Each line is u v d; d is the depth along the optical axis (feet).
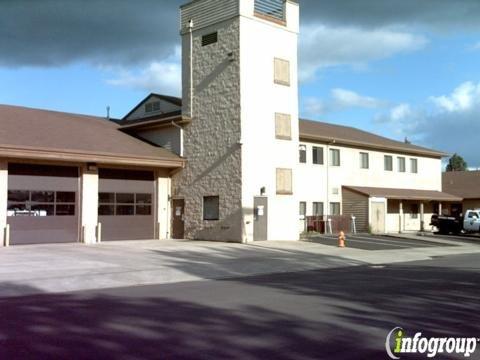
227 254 70.38
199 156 95.40
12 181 79.05
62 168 84.64
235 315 30.63
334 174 121.80
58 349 23.13
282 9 97.86
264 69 93.50
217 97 93.15
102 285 44.42
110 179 90.79
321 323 28.53
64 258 60.59
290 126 97.19
